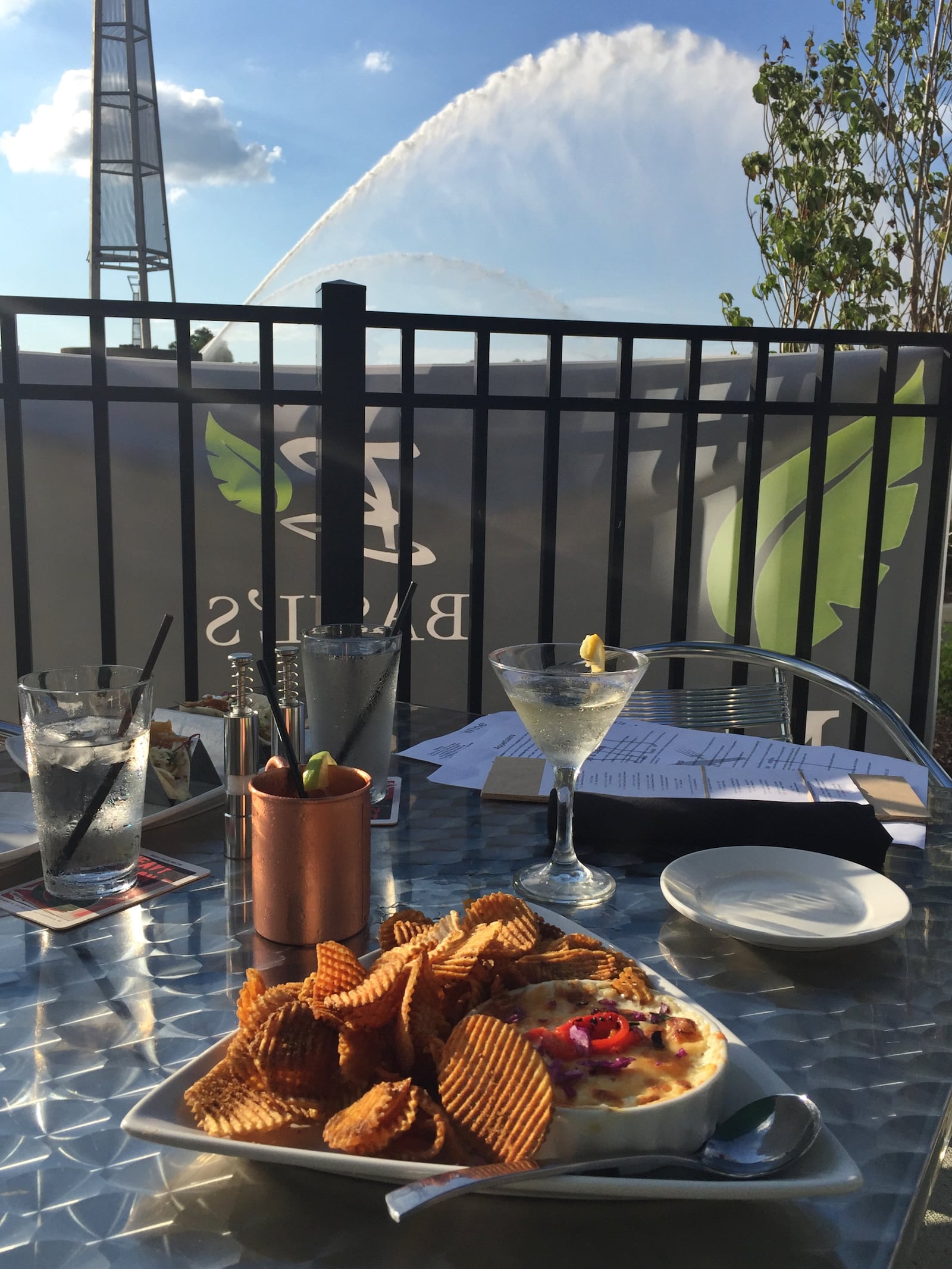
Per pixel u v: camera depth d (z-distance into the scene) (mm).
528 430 2586
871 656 2518
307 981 585
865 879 858
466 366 2607
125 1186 493
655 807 982
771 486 2633
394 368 2580
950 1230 870
